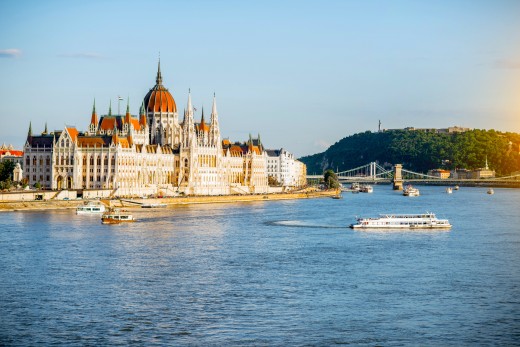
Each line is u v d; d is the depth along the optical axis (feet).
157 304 572.51
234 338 495.41
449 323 529.45
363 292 615.16
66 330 508.94
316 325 522.06
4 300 580.30
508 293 614.34
